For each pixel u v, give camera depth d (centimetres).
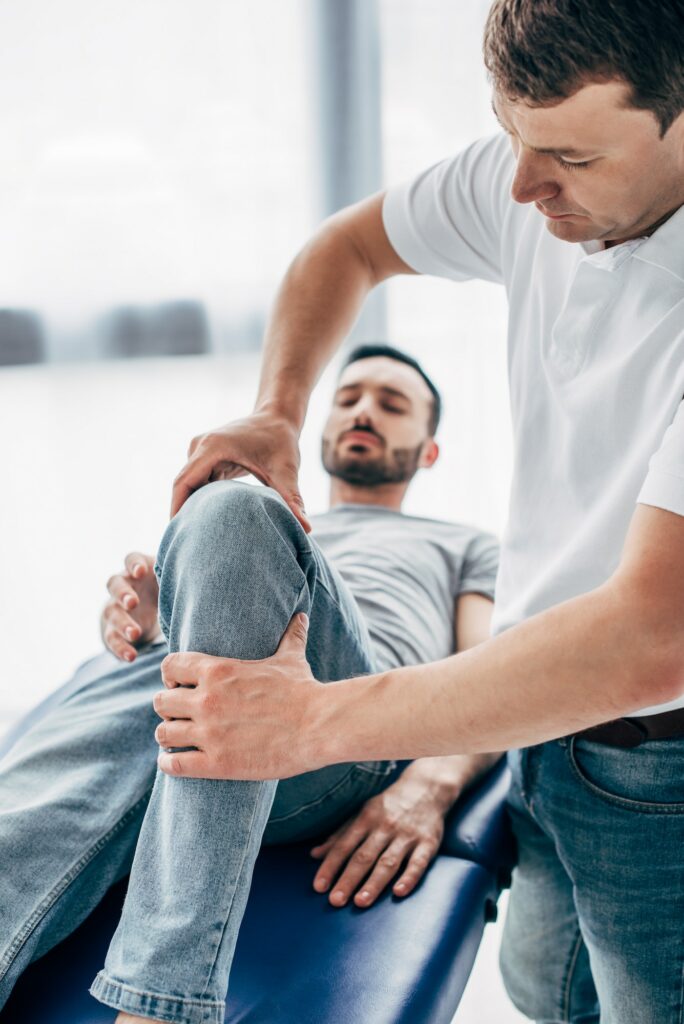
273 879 118
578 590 102
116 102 256
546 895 132
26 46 255
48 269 267
